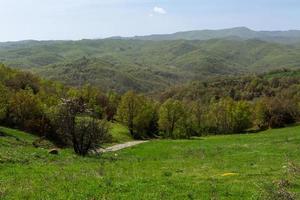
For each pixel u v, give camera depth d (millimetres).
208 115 148875
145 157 59000
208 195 24719
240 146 64938
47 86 151125
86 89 147500
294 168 34875
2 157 36719
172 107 132375
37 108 91188
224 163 42156
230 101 149500
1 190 24375
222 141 84438
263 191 25469
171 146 78500
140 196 23922
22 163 36156
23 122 88375
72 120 53781
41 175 30219
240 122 145750
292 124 153875
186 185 27219
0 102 87688
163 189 25797
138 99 130000
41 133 80875
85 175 31062
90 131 54344
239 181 29438
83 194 24078
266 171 34344
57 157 45000
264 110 156625
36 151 48562
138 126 127500
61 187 25750
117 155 61781
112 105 147000
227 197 24312
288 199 24031
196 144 79750
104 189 25422
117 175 31781
